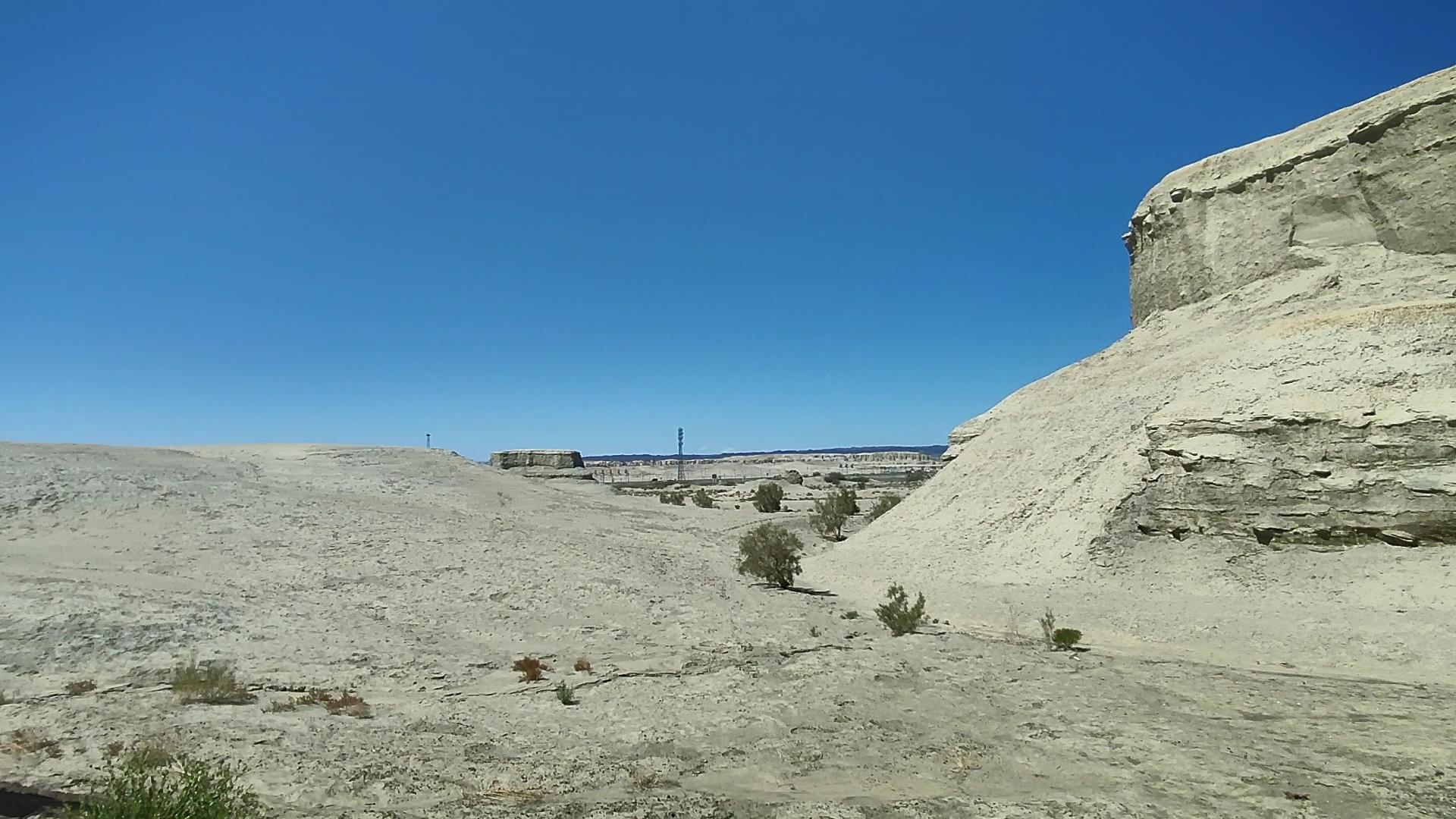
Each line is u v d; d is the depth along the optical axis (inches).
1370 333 994.7
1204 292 1531.7
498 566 999.0
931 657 653.3
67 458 1257.4
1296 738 428.8
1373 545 829.8
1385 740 422.3
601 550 1235.9
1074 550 1001.5
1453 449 818.8
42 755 371.2
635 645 713.0
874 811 323.3
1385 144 1305.4
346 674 577.6
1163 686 561.3
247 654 598.9
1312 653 675.4
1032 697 530.6
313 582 856.3
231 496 1195.9
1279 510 883.4
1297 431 905.5
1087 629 790.5
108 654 568.1
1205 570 891.4
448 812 318.3
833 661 636.7
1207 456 946.1
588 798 347.9
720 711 502.9
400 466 1828.2
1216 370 1110.4
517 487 1979.6
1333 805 326.0
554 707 518.0
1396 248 1275.8
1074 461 1224.2
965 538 1208.8
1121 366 1515.7
